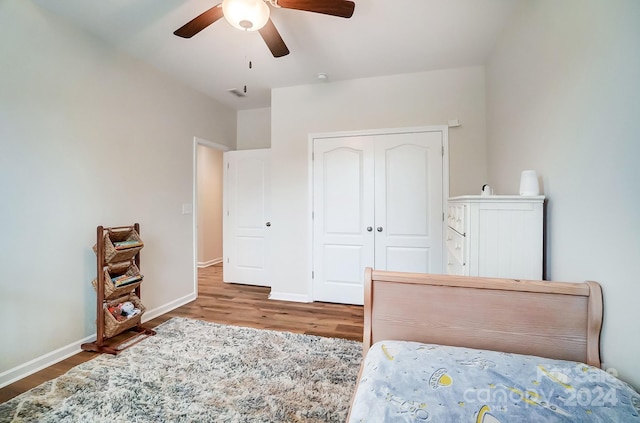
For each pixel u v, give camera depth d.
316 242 3.40
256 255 4.16
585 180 1.28
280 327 2.67
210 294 3.74
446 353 1.08
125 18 2.16
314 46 2.55
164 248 3.08
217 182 5.82
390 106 3.15
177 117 3.27
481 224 1.65
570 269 1.39
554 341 1.13
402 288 1.26
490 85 2.72
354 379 1.83
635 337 1.00
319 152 3.37
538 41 1.73
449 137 3.00
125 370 1.93
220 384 1.78
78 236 2.25
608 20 1.13
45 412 1.54
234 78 3.24
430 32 2.35
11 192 1.86
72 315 2.20
